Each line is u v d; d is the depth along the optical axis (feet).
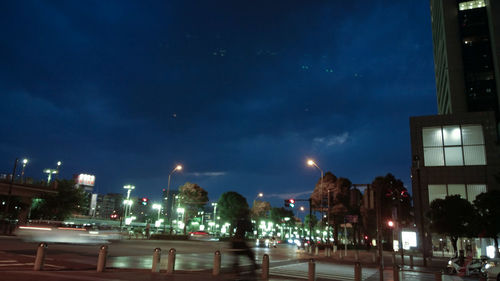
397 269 40.63
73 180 244.63
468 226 122.21
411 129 180.65
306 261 86.69
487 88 245.24
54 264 45.78
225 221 244.83
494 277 55.72
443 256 154.30
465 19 261.44
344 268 73.31
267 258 44.73
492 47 247.50
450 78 254.27
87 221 369.09
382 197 178.50
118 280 34.09
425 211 169.17
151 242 125.90
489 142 167.43
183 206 233.55
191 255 80.89
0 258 48.37
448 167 170.40
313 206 207.82
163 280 36.50
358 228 224.53
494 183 162.71
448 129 174.50
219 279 40.65
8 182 184.03
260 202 327.06
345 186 202.49
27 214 200.13
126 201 264.11
